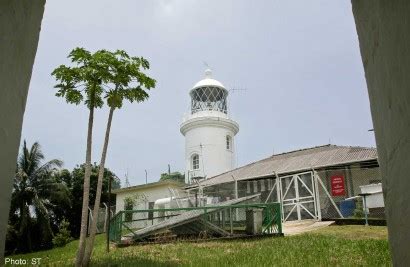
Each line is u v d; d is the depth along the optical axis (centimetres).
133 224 2886
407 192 276
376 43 324
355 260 886
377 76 329
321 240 1265
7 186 335
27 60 370
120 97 1148
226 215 1838
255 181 2581
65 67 1088
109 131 1179
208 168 3750
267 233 1603
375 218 1745
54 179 3784
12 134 341
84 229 1077
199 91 3997
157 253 1234
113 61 1094
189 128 3916
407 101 259
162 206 2719
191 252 1201
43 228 3478
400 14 259
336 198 2231
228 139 3959
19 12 338
